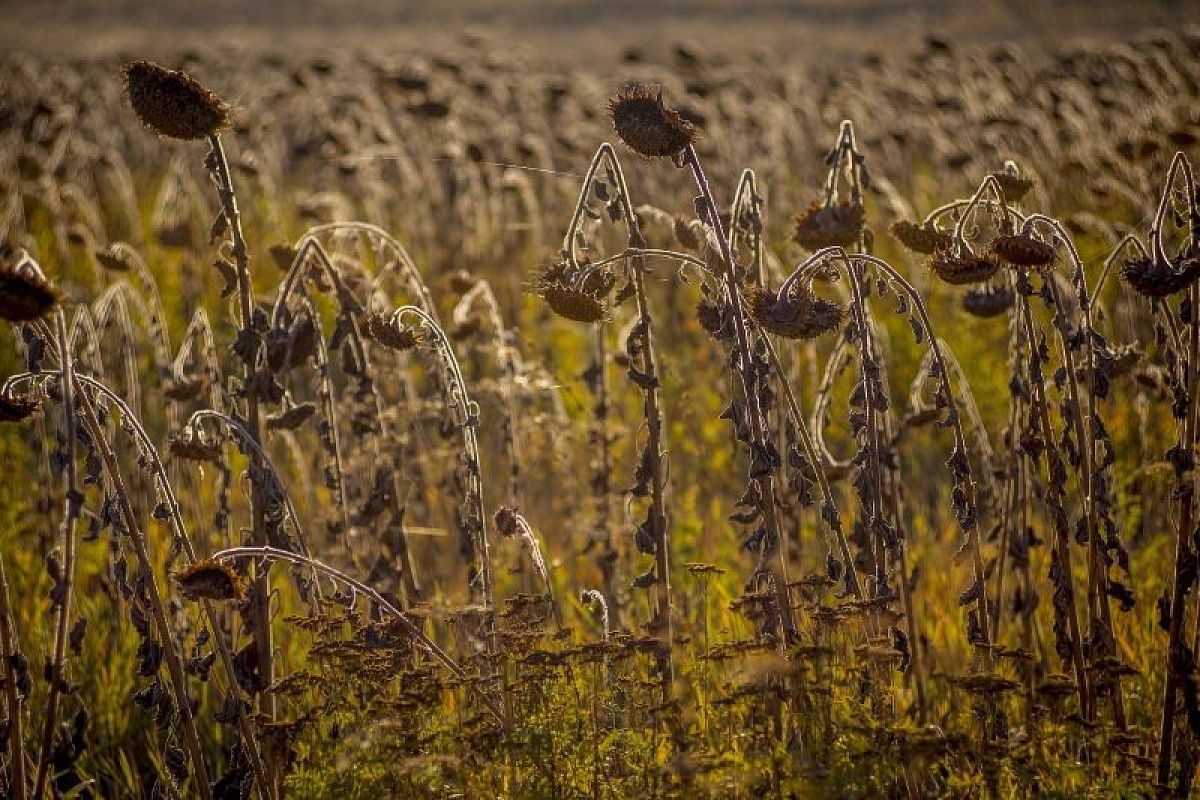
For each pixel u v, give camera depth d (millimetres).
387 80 25812
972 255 9703
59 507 15281
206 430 11875
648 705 9461
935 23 78938
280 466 16453
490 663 9883
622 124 9266
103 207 31891
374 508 11336
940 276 9719
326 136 28391
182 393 12664
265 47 74562
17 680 8906
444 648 12289
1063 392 10578
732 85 35406
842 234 9977
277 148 31844
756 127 30172
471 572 12523
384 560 11312
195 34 93000
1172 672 9539
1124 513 14594
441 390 11992
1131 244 10289
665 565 10078
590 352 15383
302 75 31891
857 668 9086
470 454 10539
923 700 9828
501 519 10875
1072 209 25078
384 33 92312
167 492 9641
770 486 9656
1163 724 9680
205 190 27609
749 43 76250
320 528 13812
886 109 34469
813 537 14555
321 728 9648
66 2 117812
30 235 25344
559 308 9484
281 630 12914
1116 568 13336
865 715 8648
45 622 13148
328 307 17219
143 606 9641
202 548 12805
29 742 11172
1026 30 67625
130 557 13438
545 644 11305
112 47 75688
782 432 12164
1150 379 11750
